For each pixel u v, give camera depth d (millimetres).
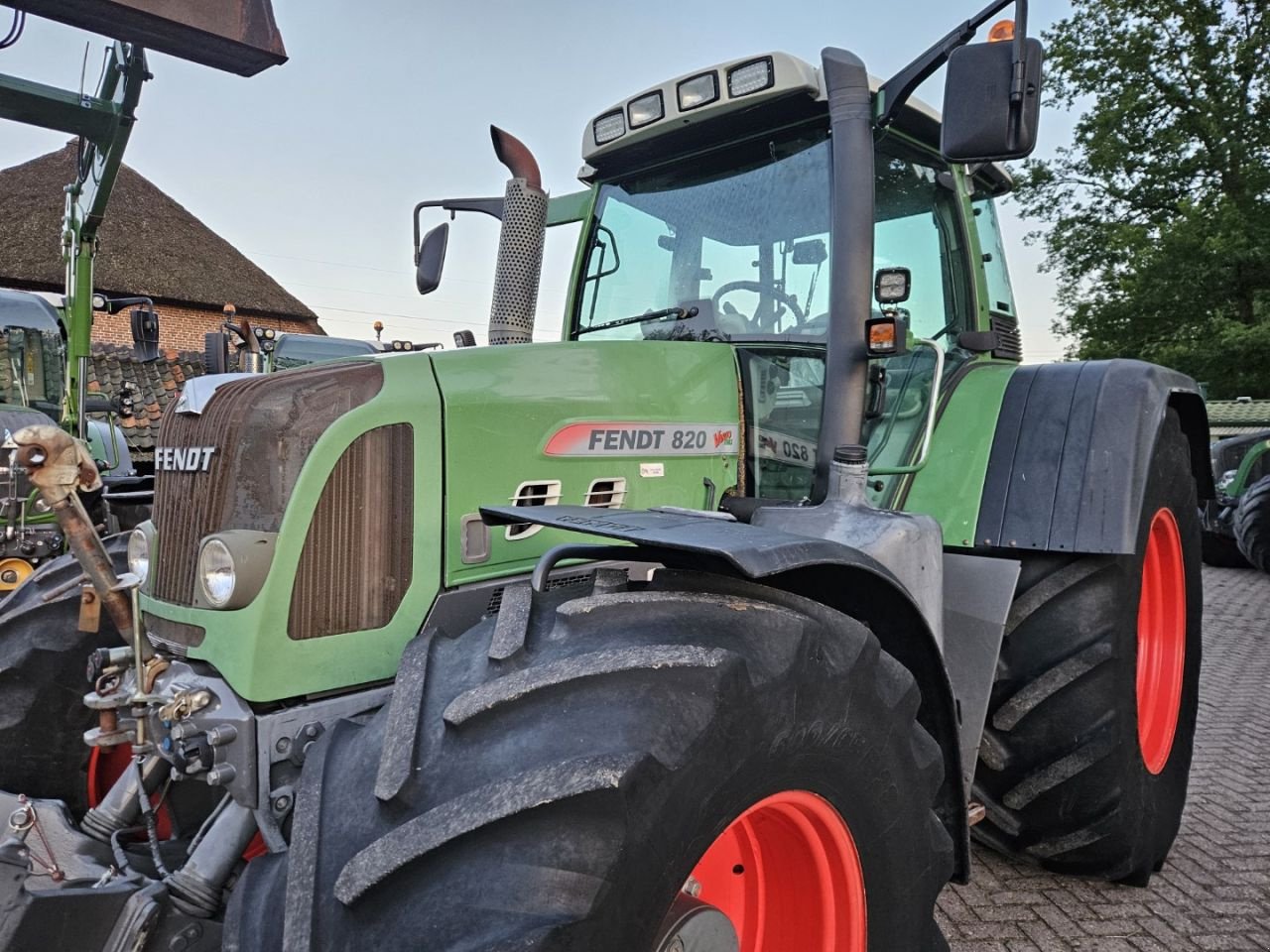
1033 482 2553
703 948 1403
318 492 1675
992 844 2799
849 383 2303
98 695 1688
